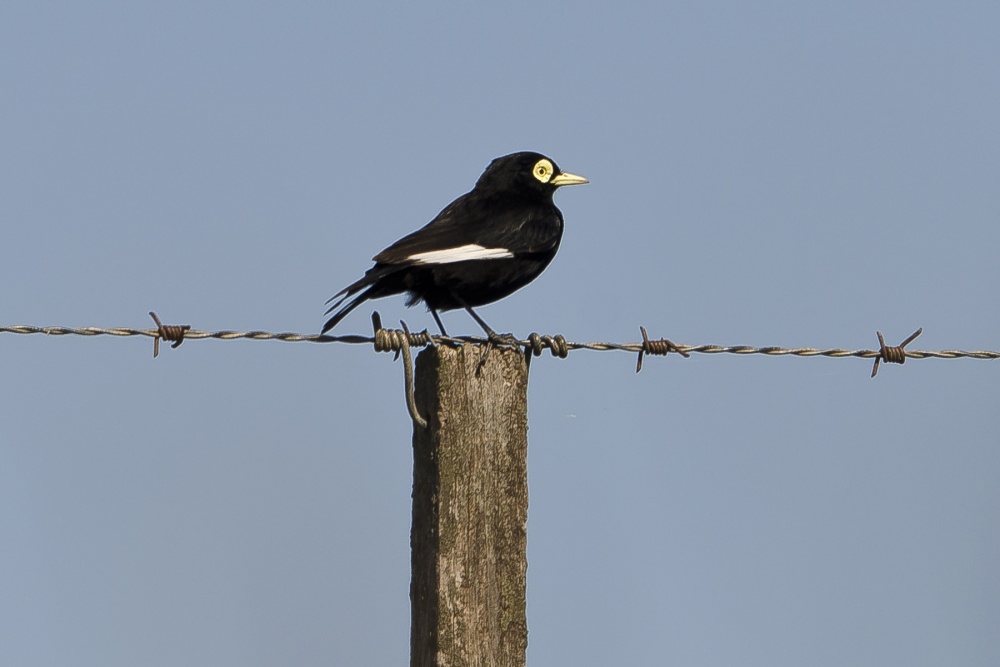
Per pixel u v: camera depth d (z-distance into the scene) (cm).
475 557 1054
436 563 1048
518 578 1064
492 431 1070
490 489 1065
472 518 1058
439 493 1053
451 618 1042
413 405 1091
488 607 1052
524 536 1071
